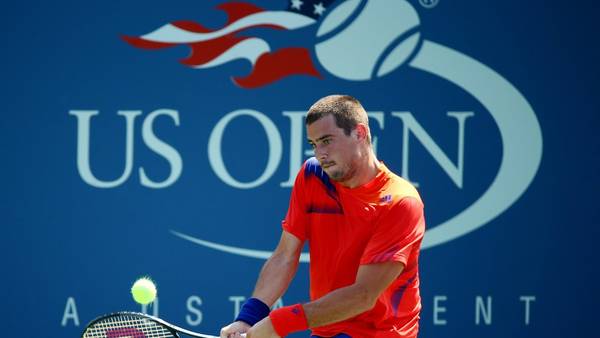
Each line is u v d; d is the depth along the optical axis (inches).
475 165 987.3
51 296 972.6
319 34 979.3
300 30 978.7
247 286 979.3
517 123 987.9
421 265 985.5
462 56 984.3
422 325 985.5
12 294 970.1
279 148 979.3
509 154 988.6
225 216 978.7
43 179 971.9
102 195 973.8
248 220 979.3
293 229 640.4
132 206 974.4
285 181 979.9
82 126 973.2
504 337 990.4
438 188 985.5
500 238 989.8
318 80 979.3
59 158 973.2
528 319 991.6
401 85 981.8
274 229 979.9
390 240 589.6
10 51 969.5
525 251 991.0
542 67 987.3
